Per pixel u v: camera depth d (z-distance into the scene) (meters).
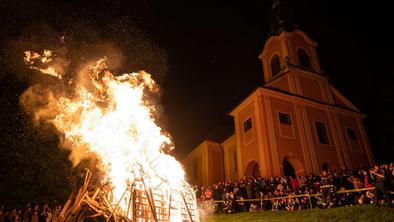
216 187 18.20
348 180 14.21
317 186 14.88
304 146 22.95
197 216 7.96
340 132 25.66
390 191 11.37
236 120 25.94
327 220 10.75
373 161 26.00
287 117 23.72
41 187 18.61
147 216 6.72
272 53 28.20
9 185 17.81
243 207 16.52
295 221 11.38
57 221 6.49
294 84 25.31
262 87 23.23
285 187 16.45
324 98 26.56
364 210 11.04
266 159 21.19
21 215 16.23
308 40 28.59
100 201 6.74
